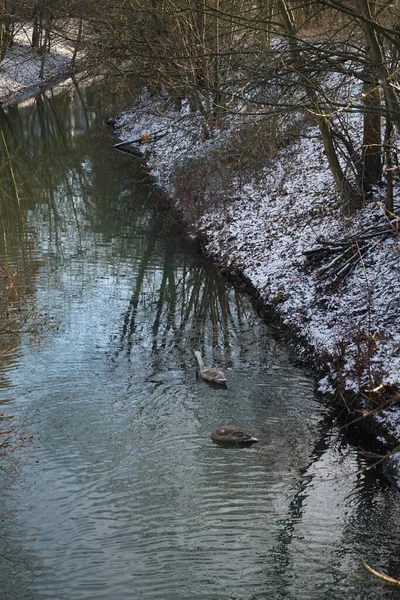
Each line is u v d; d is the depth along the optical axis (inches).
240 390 530.6
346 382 512.1
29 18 884.0
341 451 457.7
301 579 347.6
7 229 940.6
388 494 415.2
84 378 544.7
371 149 752.3
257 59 549.3
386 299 596.1
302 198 854.5
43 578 348.8
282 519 390.0
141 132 1369.3
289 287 684.7
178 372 558.6
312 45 519.8
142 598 335.9
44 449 452.1
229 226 879.7
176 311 684.7
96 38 784.3
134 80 870.4
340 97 651.5
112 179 1186.0
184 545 369.4
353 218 739.4
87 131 1528.1
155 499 406.3
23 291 718.5
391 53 556.1
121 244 887.1
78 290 729.0
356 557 364.2
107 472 429.4
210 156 826.2
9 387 531.2
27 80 1824.6
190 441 462.6
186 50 655.8
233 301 712.4
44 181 1180.5
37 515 393.1
